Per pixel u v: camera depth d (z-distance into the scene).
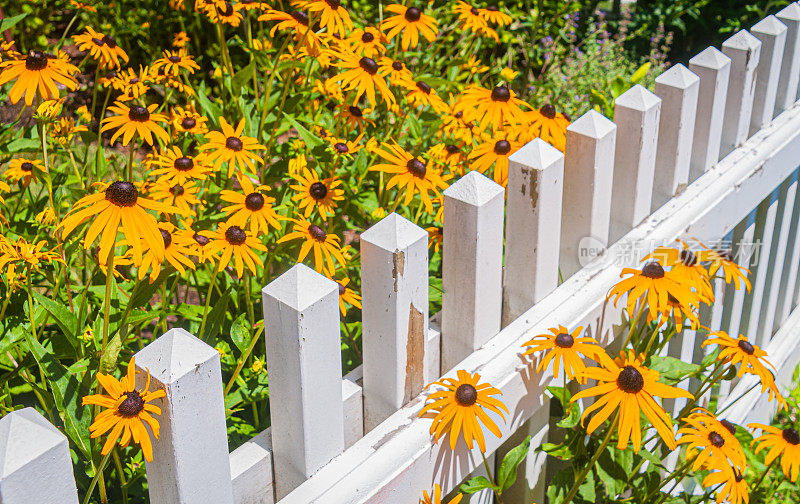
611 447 2.12
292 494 1.52
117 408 1.29
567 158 1.99
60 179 2.55
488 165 2.31
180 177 2.20
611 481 2.11
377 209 2.48
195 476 1.35
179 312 1.96
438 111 2.66
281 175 2.84
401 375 1.66
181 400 1.28
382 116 3.17
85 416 1.67
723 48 2.40
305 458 1.53
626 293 2.14
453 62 3.77
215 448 1.36
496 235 1.74
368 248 1.55
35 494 1.11
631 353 1.96
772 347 3.35
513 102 2.51
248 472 1.55
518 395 1.87
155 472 1.37
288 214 2.43
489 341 1.86
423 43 4.04
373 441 1.63
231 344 2.19
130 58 4.77
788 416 3.21
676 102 2.15
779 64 2.54
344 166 2.69
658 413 1.71
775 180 2.66
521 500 2.15
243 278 2.09
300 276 1.41
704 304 2.66
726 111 2.47
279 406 1.52
